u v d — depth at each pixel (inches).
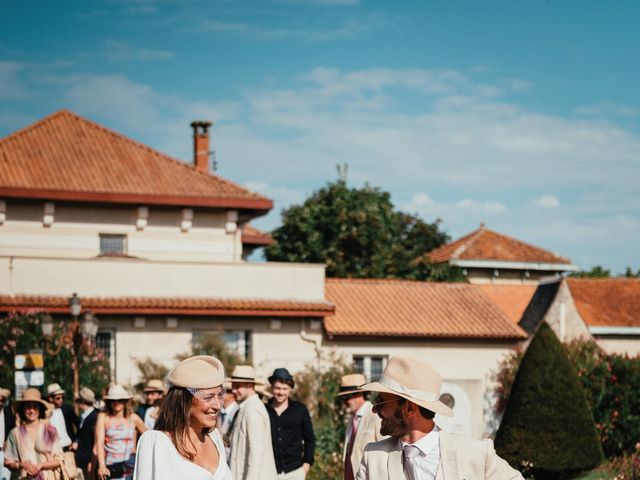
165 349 949.8
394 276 1595.7
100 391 821.9
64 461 465.1
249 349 979.9
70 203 1015.0
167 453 195.0
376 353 1015.6
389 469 216.7
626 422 864.3
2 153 1050.7
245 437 383.2
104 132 1144.8
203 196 1040.2
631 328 1376.7
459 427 1029.8
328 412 898.1
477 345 1050.1
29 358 720.3
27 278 930.1
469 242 1691.7
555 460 729.0
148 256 1040.8
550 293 1171.9
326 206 1643.7
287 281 1002.7
